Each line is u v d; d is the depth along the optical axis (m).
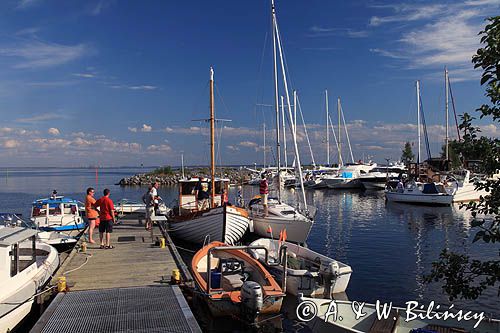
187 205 20.30
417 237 21.81
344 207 37.09
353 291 12.39
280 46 23.08
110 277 10.47
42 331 6.98
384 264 15.79
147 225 18.02
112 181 99.31
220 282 10.16
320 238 21.88
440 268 5.63
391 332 7.89
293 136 22.08
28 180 104.94
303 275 11.40
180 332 7.02
